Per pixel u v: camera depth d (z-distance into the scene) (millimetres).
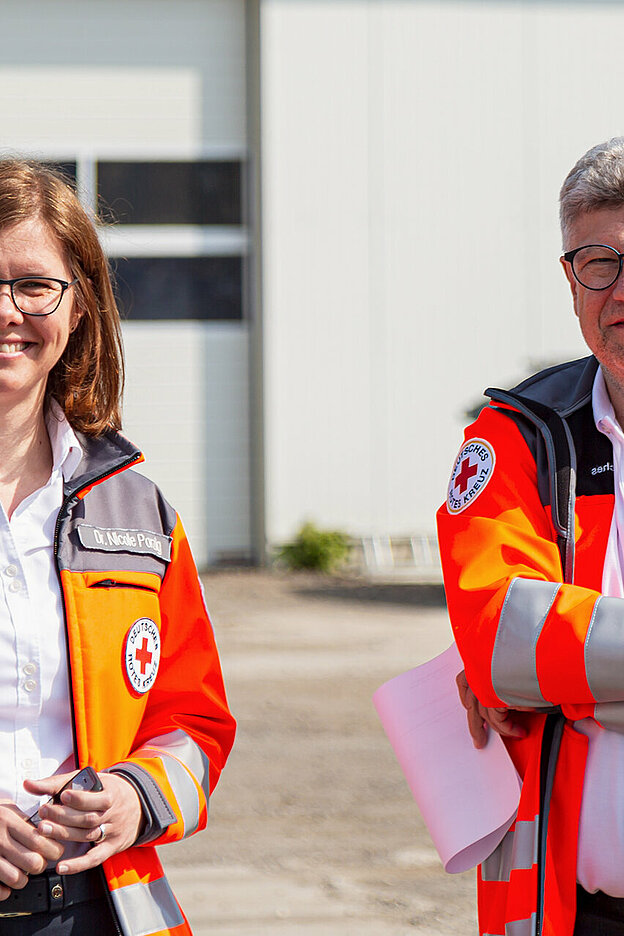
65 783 2330
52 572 2494
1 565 2453
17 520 2500
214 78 18625
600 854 2434
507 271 18703
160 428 18516
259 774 7836
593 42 18797
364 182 18328
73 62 18328
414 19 18375
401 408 18469
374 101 18328
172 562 2680
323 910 5488
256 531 18625
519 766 2613
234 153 18688
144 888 2473
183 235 18562
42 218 2494
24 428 2559
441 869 6098
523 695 2445
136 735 2627
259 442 18406
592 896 2492
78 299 2635
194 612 2691
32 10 18234
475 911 5504
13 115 18234
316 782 7668
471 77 18547
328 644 12508
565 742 2518
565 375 2762
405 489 18500
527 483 2623
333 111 18234
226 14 18594
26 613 2441
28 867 2281
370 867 6121
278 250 18125
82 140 18391
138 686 2541
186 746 2588
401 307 18453
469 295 18625
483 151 18625
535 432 2650
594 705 2430
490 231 18656
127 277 18469
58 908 2377
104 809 2318
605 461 2592
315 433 18297
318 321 18250
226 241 18672
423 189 18484
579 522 2566
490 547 2578
